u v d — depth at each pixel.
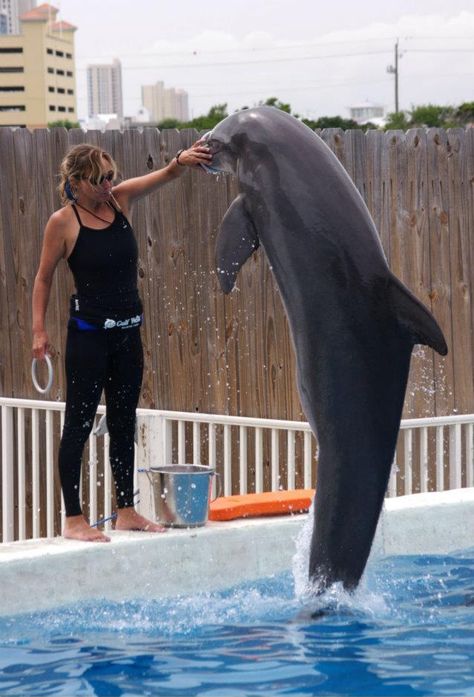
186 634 5.62
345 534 5.65
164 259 8.70
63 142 8.58
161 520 6.90
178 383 8.77
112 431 6.79
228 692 4.73
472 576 6.66
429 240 8.98
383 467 5.59
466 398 9.15
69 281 8.67
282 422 7.93
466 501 7.46
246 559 6.82
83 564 6.20
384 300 5.45
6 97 149.75
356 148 8.76
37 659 5.23
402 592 6.30
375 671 4.97
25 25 145.38
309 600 5.86
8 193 8.64
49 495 8.33
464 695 4.64
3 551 6.13
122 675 4.98
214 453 8.21
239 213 5.78
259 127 5.78
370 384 5.51
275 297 8.66
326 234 5.53
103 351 6.55
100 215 6.52
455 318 9.07
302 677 4.91
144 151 8.61
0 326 8.73
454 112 64.44
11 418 8.41
